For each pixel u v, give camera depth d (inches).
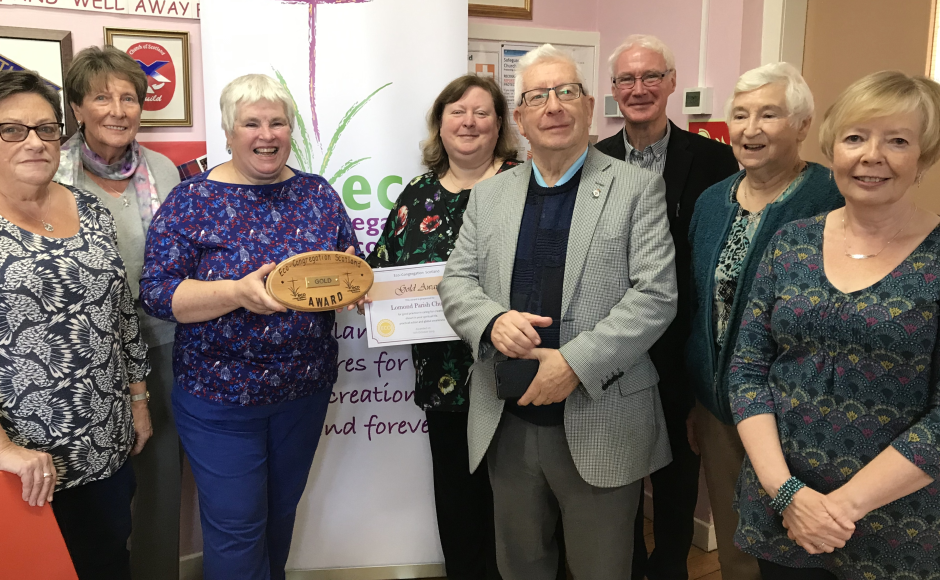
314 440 73.0
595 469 55.4
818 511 43.1
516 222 59.4
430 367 74.6
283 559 77.2
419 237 74.9
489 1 104.3
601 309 55.6
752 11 90.0
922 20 80.8
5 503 49.6
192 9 84.1
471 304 58.3
